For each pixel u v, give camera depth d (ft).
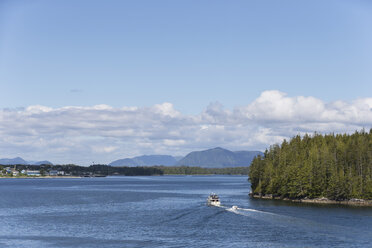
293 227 339.77
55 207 509.35
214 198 519.19
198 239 296.10
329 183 567.59
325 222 365.40
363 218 390.42
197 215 416.26
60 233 320.91
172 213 438.40
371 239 292.61
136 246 276.21
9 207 505.25
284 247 271.28
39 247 274.36
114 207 509.35
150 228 341.41
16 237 304.91
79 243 285.64
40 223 369.09
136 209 483.51
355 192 553.23
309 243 281.13
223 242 285.64
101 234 316.40
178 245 277.64
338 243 280.72
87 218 403.13
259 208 475.31
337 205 521.24
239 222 367.66
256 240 290.97
